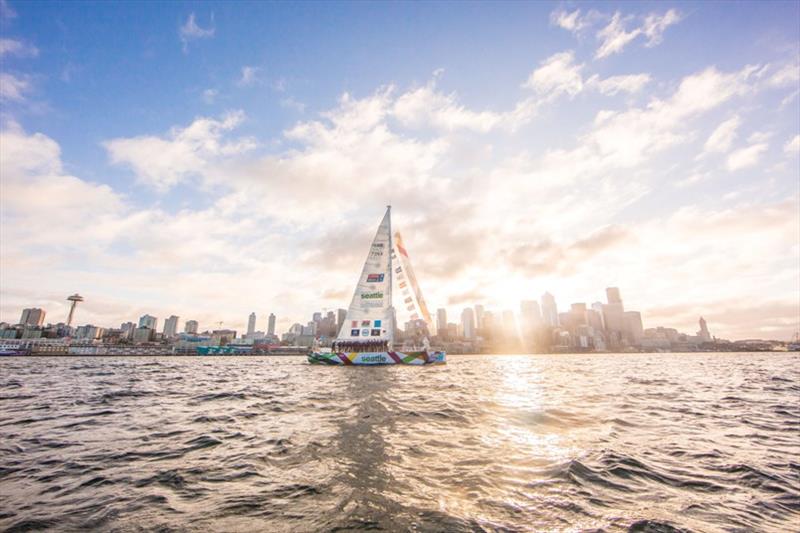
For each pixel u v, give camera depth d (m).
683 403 14.07
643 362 67.69
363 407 11.96
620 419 10.53
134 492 5.09
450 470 5.91
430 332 36.81
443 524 4.08
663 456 6.91
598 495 4.99
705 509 4.62
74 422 10.09
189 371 35.19
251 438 8.05
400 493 4.97
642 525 4.14
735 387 20.61
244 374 29.36
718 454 7.08
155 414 11.25
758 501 4.90
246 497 4.87
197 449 7.25
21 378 26.28
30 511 4.49
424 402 13.09
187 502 4.73
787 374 32.47
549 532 3.94
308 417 10.40
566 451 7.06
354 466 6.10
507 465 6.18
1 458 6.75
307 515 4.32
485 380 23.36
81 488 5.25
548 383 22.25
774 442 8.10
